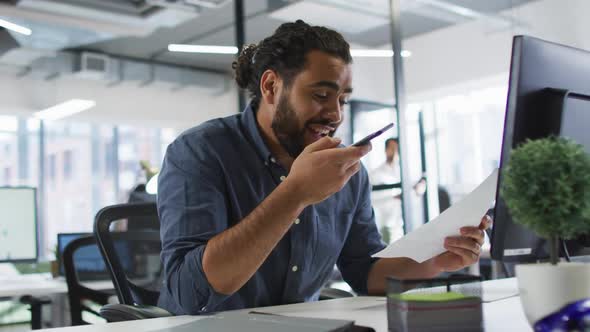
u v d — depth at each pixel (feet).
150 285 6.41
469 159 20.86
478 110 20.75
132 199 9.28
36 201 9.52
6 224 9.20
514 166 2.09
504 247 2.99
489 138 20.48
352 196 4.71
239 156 4.29
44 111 24.64
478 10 18.12
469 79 19.10
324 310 3.32
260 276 4.14
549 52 3.06
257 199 4.29
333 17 16.72
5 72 23.88
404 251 3.58
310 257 4.30
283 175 4.40
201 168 4.07
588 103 3.18
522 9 17.35
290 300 4.26
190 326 2.57
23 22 16.89
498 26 18.19
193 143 4.20
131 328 2.75
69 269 6.77
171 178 4.08
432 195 18.21
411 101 20.43
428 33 20.18
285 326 2.43
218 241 3.41
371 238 4.80
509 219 2.94
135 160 30.32
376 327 2.63
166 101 27.50
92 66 23.79
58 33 18.67
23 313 9.16
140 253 6.47
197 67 27.30
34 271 10.50
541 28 16.88
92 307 6.79
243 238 3.34
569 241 3.23
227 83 28.04
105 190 30.22
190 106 28.12
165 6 15.62
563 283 1.98
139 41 23.31
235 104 28.81
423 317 2.16
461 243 3.68
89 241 6.97
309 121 4.02
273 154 4.46
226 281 3.39
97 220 4.88
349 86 4.09
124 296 4.73
